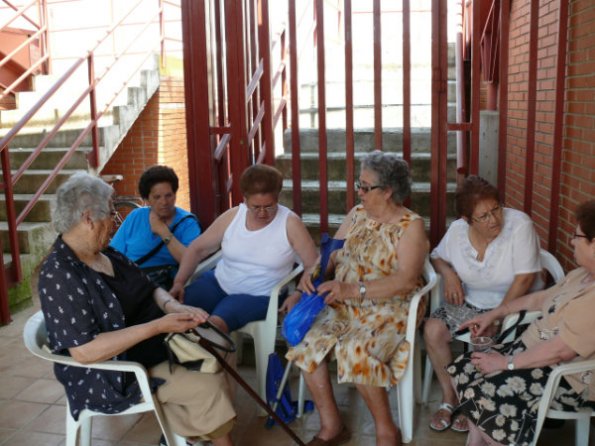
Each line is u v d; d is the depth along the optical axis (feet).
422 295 8.73
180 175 27.07
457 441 8.97
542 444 8.80
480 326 8.73
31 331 7.73
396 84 18.45
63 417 9.94
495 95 17.80
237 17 11.01
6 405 10.33
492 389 7.63
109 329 7.35
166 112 25.27
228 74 11.23
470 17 18.33
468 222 9.04
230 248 9.98
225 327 9.09
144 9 27.76
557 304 7.95
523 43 14.87
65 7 28.22
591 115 10.09
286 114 17.99
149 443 9.16
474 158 10.67
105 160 20.72
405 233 8.87
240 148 11.48
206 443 8.87
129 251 10.97
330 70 19.21
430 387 10.26
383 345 8.51
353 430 9.39
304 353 8.73
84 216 7.13
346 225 9.89
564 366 7.10
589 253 7.36
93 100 19.57
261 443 9.09
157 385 7.53
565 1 10.12
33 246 16.44
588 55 10.18
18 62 24.31
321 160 11.23
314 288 9.20
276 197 9.47
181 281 10.14
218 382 7.60
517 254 8.96
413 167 15.64
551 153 12.35
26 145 21.35
